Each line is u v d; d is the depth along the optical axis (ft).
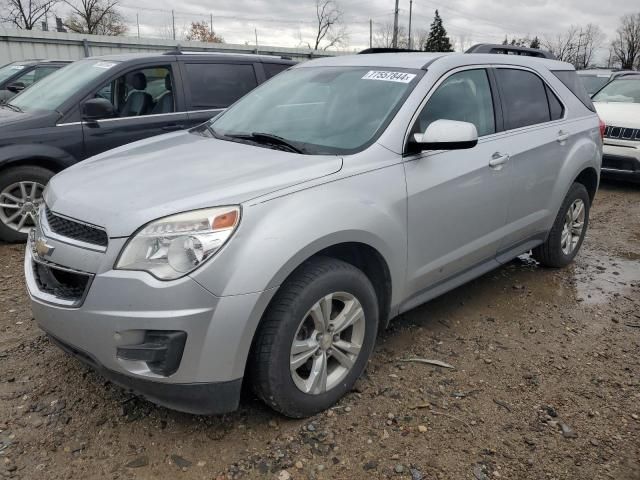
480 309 13.65
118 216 7.89
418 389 10.12
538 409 9.71
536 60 14.98
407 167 10.19
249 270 7.72
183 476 7.91
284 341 8.29
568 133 14.82
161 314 7.46
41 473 7.88
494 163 12.07
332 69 12.74
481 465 8.30
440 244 11.13
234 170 9.11
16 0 123.03
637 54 233.76
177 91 19.67
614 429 9.25
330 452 8.45
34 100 18.86
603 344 12.17
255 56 22.18
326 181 8.99
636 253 18.48
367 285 9.41
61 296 8.27
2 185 16.88
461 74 12.07
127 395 9.68
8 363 10.61
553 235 15.55
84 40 61.00
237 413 9.24
